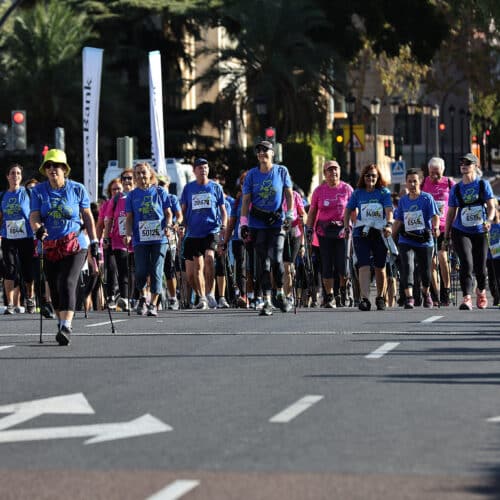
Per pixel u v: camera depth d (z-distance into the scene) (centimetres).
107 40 18250
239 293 6944
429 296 6250
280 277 5375
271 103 17475
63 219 4188
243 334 4422
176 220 6128
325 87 17888
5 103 16912
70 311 4166
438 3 19388
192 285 6256
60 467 2259
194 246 6197
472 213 5791
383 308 5828
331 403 2894
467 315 5275
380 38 19262
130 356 3819
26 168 17838
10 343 4266
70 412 2828
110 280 6669
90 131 9369
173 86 18512
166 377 3341
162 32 18925
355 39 18925
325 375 3338
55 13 17012
